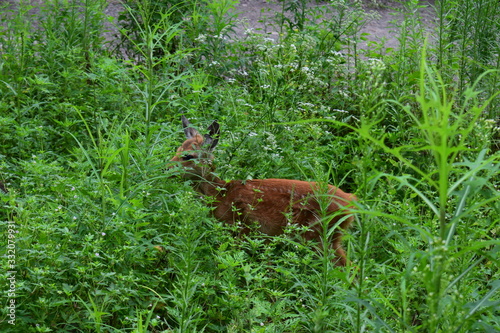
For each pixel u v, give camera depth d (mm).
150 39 9797
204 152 9625
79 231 7844
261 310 7105
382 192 9211
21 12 13977
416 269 5160
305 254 8883
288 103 12500
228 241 8500
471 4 13203
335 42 14672
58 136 11133
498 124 12148
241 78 13891
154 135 10320
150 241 7812
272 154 10688
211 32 14219
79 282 7121
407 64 13453
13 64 12492
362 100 5621
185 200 7246
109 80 11758
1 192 8312
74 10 14234
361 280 5859
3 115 11047
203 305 7934
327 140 12617
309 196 9172
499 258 7652
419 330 6914
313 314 6883
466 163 5020
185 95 12000
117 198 7836
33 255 7074
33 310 6770
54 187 8250
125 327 7312
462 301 5621
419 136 11281
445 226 4906
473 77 13156
